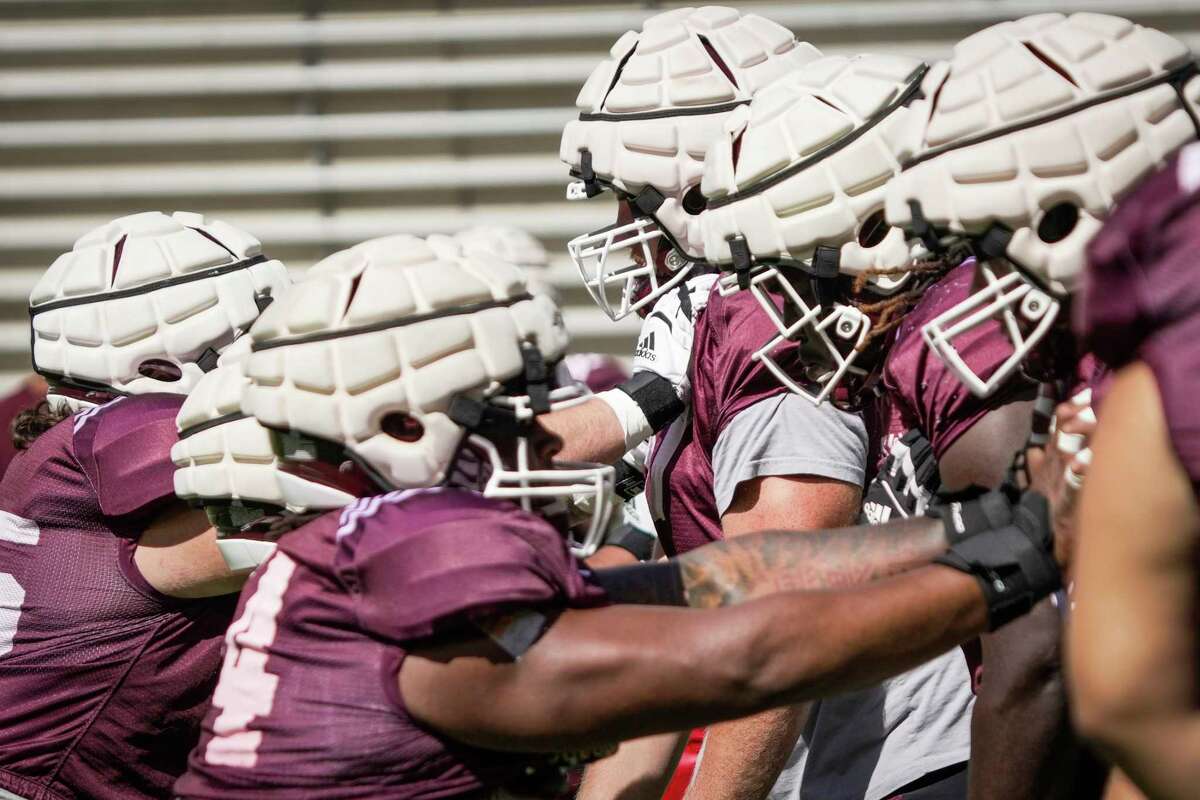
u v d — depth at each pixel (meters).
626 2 25.94
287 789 6.23
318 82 26.33
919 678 9.25
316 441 6.50
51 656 8.74
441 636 5.97
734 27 10.12
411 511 6.21
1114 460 4.69
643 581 6.64
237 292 9.97
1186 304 4.59
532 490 6.39
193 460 7.42
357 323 6.27
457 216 26.19
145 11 26.59
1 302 26.56
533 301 6.58
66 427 9.04
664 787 10.10
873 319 7.68
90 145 26.53
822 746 9.69
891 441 9.17
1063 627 7.07
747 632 5.77
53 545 8.81
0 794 8.73
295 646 6.33
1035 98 6.32
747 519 8.86
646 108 9.72
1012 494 6.18
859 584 6.18
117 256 9.93
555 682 5.85
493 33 26.05
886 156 7.30
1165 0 24.05
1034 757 7.30
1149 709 4.64
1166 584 4.62
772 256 7.55
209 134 26.45
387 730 6.14
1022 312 6.58
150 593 8.67
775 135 7.47
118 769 8.88
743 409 8.85
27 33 26.58
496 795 6.42
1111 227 4.82
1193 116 6.52
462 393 6.32
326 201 26.39
